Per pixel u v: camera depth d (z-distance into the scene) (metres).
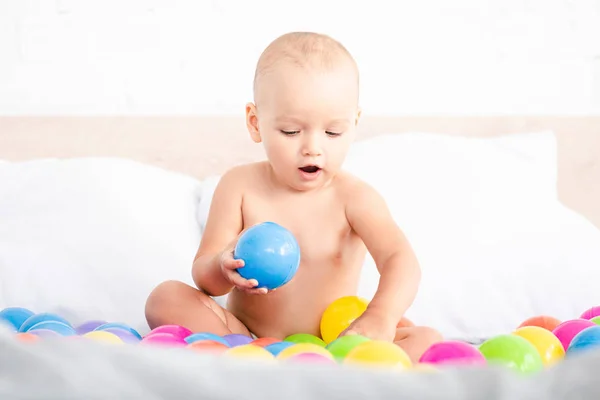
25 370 0.65
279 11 2.69
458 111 2.78
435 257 1.97
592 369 0.66
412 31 2.75
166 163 2.59
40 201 2.01
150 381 0.64
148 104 2.63
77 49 2.58
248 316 1.67
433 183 2.15
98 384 0.63
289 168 1.55
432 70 2.76
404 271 1.53
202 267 1.56
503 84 2.79
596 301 1.94
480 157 2.27
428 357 1.04
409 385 0.65
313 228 1.66
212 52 2.66
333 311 1.55
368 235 1.62
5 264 1.85
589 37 2.82
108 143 2.55
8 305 1.81
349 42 2.72
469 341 1.85
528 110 2.81
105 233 1.94
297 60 1.51
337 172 1.70
